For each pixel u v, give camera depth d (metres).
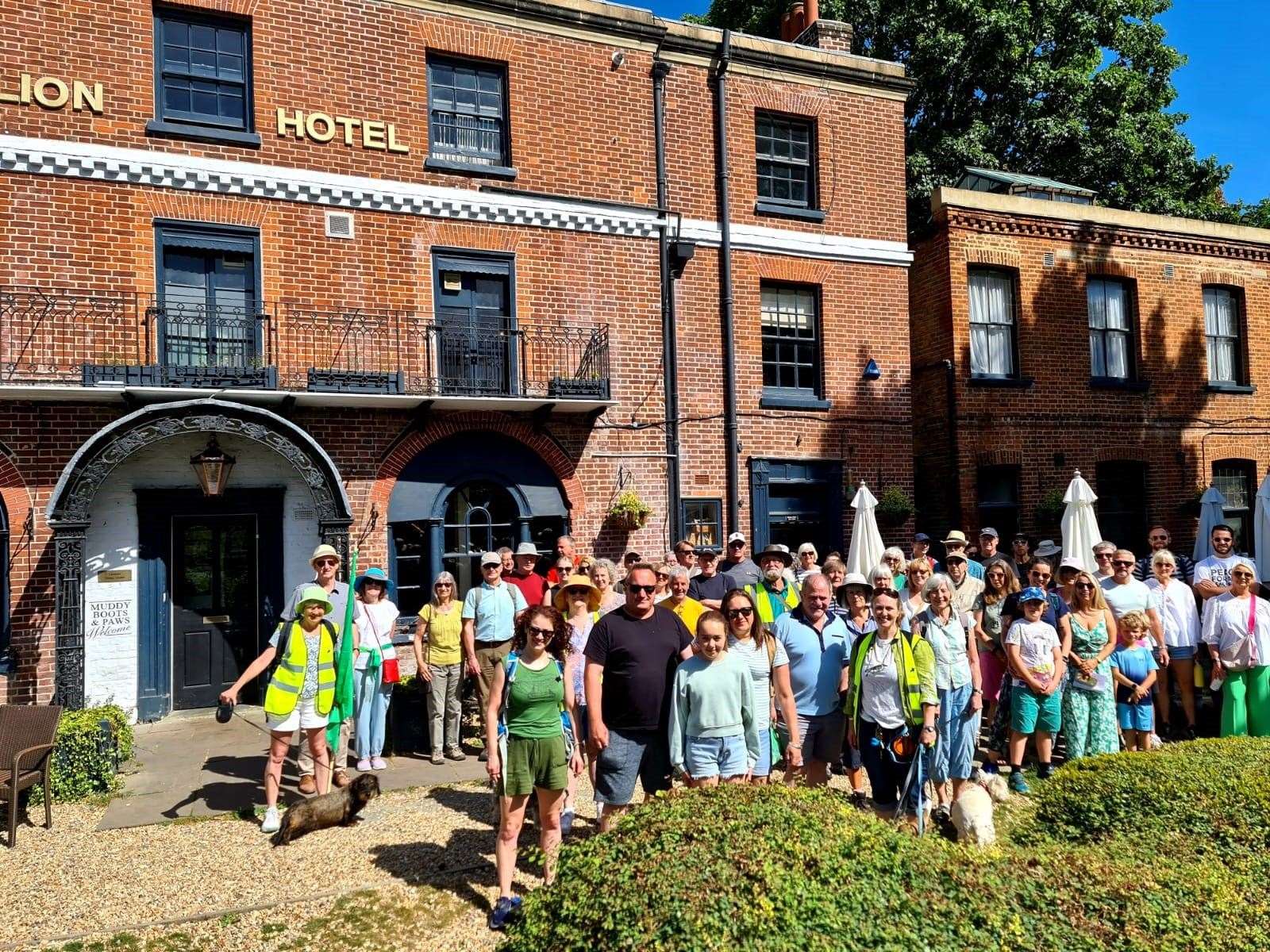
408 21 10.91
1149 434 15.30
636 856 3.27
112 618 9.54
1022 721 6.81
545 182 11.54
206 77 10.05
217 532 10.26
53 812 6.71
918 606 7.58
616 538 11.65
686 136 12.43
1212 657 7.80
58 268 9.19
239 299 10.09
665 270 12.11
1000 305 14.59
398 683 8.61
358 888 5.35
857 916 3.01
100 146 9.36
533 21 11.54
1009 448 14.14
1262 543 10.47
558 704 5.15
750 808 3.55
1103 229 15.14
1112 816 4.80
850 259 13.35
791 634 6.27
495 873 5.54
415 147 10.89
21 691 8.83
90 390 8.65
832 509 13.07
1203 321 15.98
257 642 10.30
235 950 4.68
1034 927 3.29
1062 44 21.53
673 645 5.38
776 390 12.95
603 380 11.23
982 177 16.64
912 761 5.58
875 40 21.31
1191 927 3.50
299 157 10.29
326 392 9.52
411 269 10.80
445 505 10.91
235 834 6.23
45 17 9.24
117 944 4.74
